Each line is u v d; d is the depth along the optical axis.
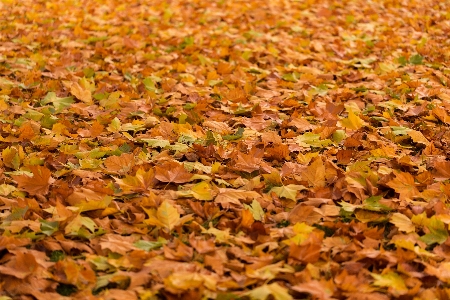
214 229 3.13
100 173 3.92
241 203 3.50
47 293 2.67
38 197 3.53
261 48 7.33
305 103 5.46
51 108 5.25
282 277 2.78
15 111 5.11
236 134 4.63
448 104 5.16
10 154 4.03
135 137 4.71
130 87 5.93
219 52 7.23
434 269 2.78
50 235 3.13
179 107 5.35
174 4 9.99
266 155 4.20
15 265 2.81
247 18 8.90
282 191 3.54
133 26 8.62
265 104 5.45
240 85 5.98
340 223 3.21
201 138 4.57
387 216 3.32
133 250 2.97
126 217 3.39
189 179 3.74
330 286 2.66
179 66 6.44
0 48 7.20
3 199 3.45
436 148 4.30
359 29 8.24
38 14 9.18
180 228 3.19
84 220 3.20
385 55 7.07
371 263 2.89
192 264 2.82
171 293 2.62
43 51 7.21
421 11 9.41
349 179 3.61
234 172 3.90
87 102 5.48
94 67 6.54
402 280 2.74
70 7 9.85
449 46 7.46
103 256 2.99
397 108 5.20
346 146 4.38
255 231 3.15
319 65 6.77
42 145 4.41
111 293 2.65
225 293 2.60
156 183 3.75
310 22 8.66
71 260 2.91
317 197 3.53
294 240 2.99
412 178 3.60
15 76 6.24
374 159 4.09
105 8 9.73
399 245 2.98
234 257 2.96
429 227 3.15
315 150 4.39
